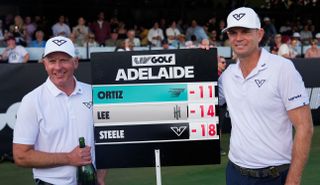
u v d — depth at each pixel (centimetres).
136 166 319
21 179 608
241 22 287
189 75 318
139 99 318
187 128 319
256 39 293
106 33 1430
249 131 298
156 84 318
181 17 1888
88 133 306
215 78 317
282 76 284
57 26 1366
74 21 1755
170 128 319
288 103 286
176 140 319
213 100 318
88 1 1762
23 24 1386
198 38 1519
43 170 296
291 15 2088
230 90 306
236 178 314
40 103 291
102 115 316
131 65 317
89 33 1352
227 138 837
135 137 318
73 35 1273
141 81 318
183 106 319
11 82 706
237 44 294
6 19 1485
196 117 319
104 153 317
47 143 294
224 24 1634
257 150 298
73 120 298
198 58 317
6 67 702
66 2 1725
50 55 288
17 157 289
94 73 316
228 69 314
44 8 1692
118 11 1827
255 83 291
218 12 1958
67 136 296
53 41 290
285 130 296
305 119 286
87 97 310
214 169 646
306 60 935
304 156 285
